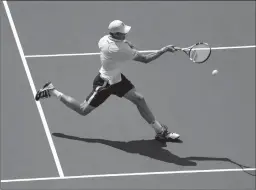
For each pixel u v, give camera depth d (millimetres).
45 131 23531
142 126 23875
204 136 23516
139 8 30812
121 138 23359
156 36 28875
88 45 28219
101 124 23906
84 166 22188
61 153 22656
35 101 24812
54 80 25969
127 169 22141
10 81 25781
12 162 22250
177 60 27312
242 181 21828
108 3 31156
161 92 25500
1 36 28469
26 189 21281
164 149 22953
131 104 24812
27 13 30172
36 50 27734
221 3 31281
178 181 21734
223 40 28703
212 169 22234
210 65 27078
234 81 26234
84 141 23172
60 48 27953
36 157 22484
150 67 26828
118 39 21688
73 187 21406
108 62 21953
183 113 24500
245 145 23203
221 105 24938
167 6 31016
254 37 28953
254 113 24609
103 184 21547
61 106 24609
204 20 30031
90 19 29938
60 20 29828
